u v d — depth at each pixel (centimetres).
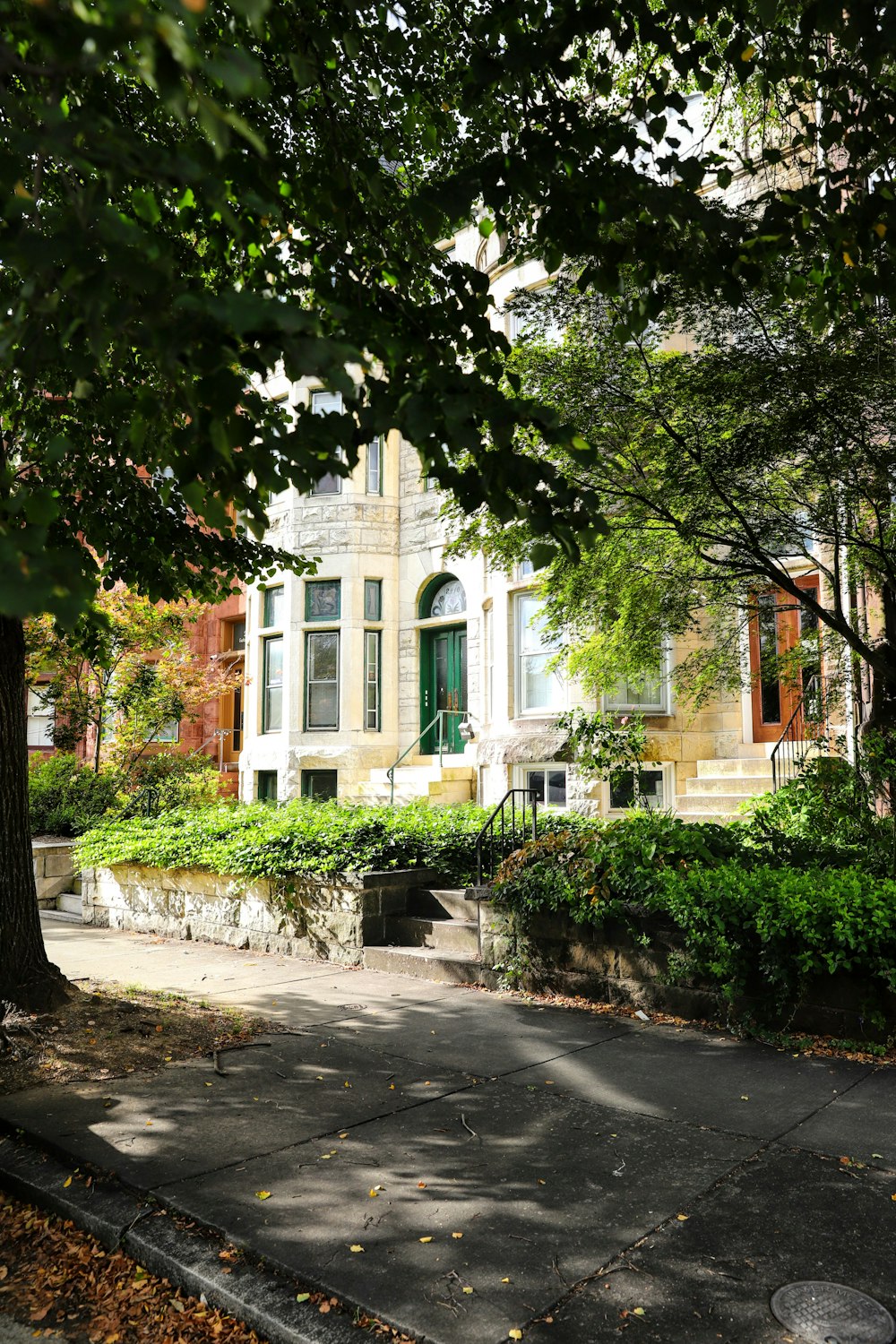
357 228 455
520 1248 345
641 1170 413
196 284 312
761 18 365
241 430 244
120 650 1545
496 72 376
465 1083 539
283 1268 332
